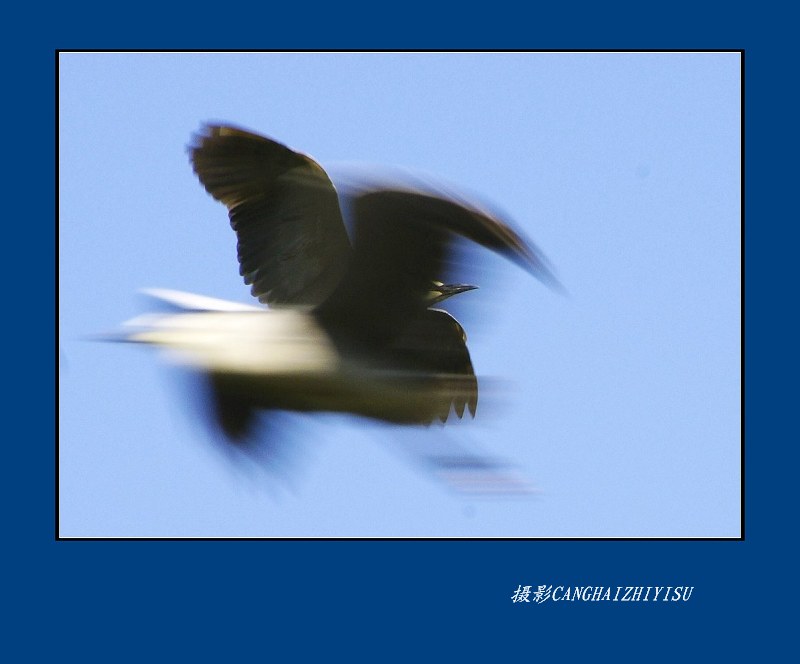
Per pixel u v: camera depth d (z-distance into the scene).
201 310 12.38
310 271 12.72
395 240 12.95
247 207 12.16
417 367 13.13
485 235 13.31
